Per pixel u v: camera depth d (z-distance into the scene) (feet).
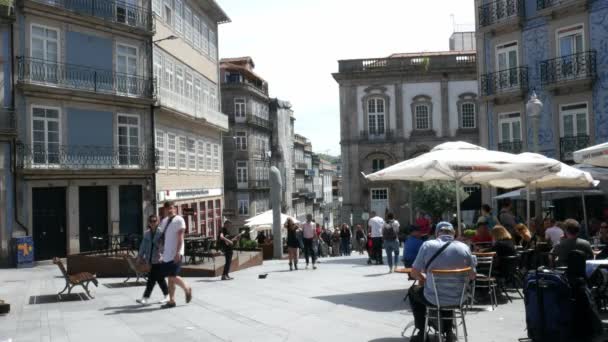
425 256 23.99
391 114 169.27
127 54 108.78
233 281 54.08
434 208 141.38
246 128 217.36
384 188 168.76
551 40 95.25
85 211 99.91
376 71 168.45
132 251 68.95
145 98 108.47
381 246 69.97
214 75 158.51
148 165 108.88
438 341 25.35
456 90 167.73
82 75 99.50
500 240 36.14
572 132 93.35
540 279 23.99
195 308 37.01
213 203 148.87
